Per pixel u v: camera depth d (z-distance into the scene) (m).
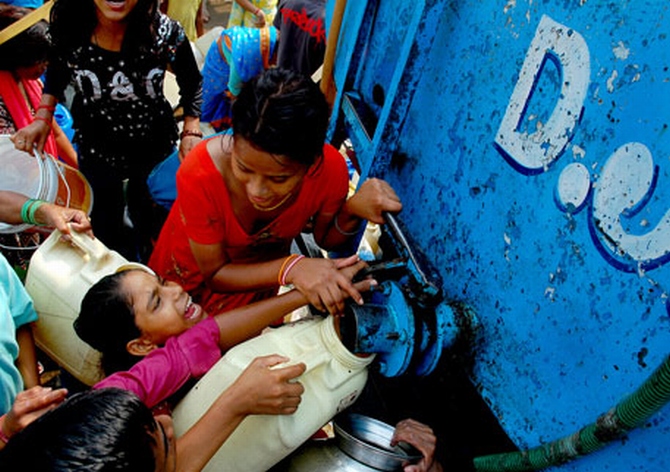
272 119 1.24
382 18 1.89
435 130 1.57
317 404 1.42
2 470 0.93
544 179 1.16
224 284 1.79
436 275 1.47
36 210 1.96
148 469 1.01
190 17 4.74
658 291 0.92
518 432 1.23
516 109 1.25
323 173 1.65
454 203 1.48
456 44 1.48
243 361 1.43
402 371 1.44
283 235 1.80
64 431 0.96
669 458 0.91
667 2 0.90
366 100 2.03
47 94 2.40
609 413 0.95
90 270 1.87
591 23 1.05
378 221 1.65
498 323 1.31
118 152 2.62
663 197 0.91
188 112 2.75
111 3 2.09
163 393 1.47
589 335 1.05
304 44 2.96
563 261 1.11
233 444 1.39
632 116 0.96
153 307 1.63
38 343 1.96
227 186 1.58
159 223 2.89
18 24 2.31
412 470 1.41
